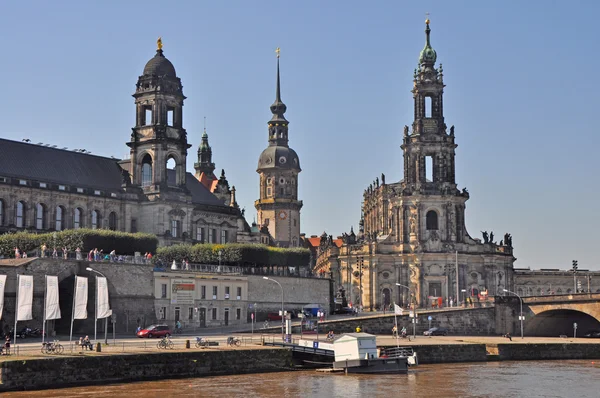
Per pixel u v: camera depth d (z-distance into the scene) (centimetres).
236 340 12912
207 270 16638
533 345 15438
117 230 18625
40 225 17750
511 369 13638
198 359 11700
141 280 14912
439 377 12388
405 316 17638
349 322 16925
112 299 14425
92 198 18575
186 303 15712
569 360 15338
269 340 13350
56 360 10369
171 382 11119
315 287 19225
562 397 10800
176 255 17725
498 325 18588
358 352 12544
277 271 18750
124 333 14525
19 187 17325
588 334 18650
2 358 10250
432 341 15575
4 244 15462
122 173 19712
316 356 12900
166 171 19525
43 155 18412
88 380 10625
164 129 19512
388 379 12050
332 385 11312
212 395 10288
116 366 10900
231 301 16762
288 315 13875
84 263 14175
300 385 11250
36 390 10156
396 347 14025
